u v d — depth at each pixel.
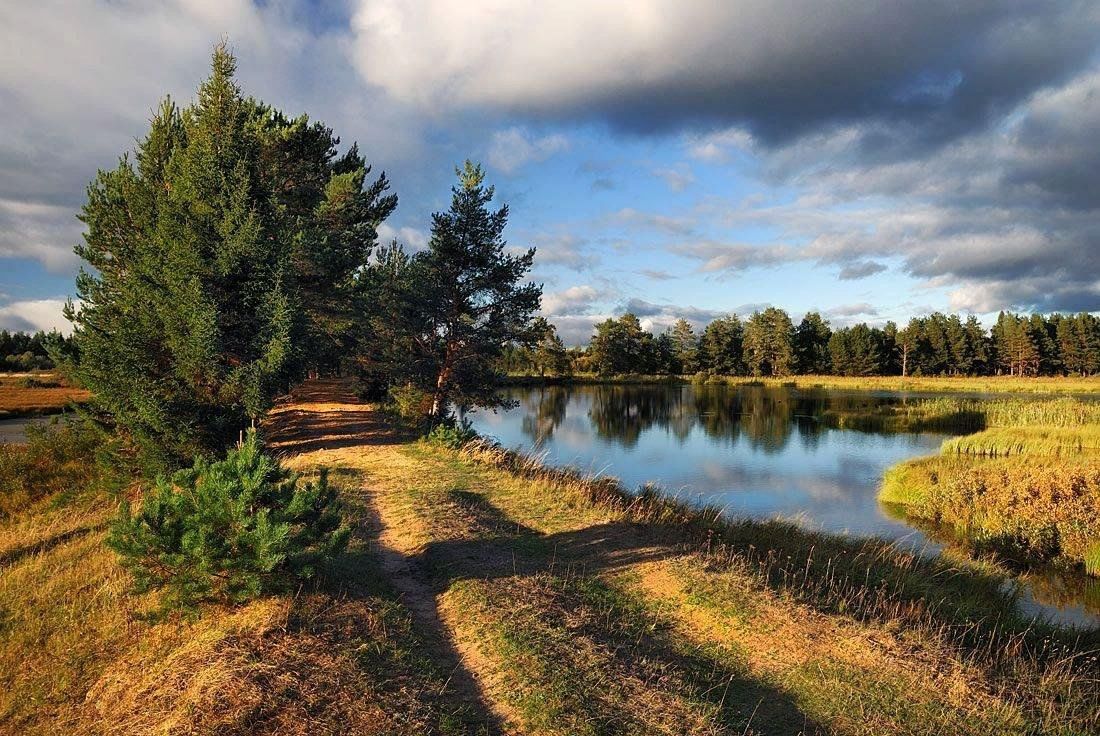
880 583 9.72
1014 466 22.59
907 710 5.46
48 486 16.09
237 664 4.95
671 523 11.99
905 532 16.95
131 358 12.74
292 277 14.77
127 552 5.95
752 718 5.28
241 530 6.01
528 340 25.83
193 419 12.75
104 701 4.95
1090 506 15.82
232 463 6.50
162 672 5.08
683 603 7.61
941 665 6.36
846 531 14.73
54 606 6.79
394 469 14.89
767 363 117.56
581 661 5.79
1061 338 106.19
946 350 110.81
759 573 8.67
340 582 6.99
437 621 6.76
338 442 19.80
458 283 25.11
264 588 6.14
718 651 6.51
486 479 14.17
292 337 13.88
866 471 26.30
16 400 49.09
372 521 10.33
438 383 25.14
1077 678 6.66
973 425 41.38
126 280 14.33
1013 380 91.62
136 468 13.71
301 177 22.78
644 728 4.87
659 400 66.25
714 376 110.00
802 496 21.67
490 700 5.20
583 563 8.83
